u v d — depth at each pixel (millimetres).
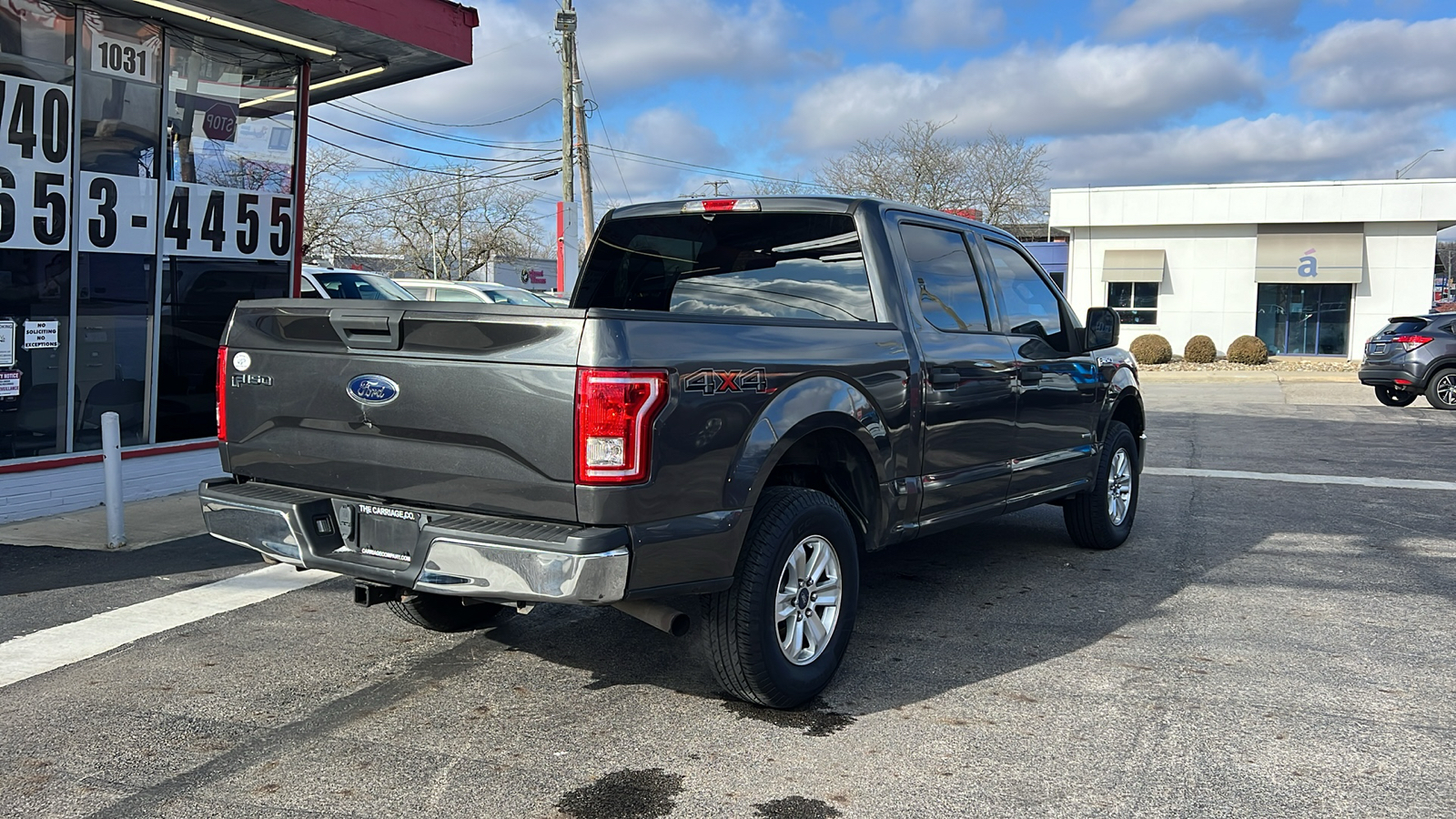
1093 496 6332
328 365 3721
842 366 4043
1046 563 6270
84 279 7695
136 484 7945
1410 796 3203
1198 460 10875
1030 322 5699
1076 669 4375
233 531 3949
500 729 3713
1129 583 5797
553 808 3111
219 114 8539
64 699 3975
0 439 7242
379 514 3689
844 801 3170
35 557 6164
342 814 3062
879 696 4051
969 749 3551
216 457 8625
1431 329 16906
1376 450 11797
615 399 3162
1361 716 3850
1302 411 16594
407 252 49500
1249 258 31328
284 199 9133
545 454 3229
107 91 7723
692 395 3375
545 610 5223
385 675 4258
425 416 3465
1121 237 32281
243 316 4055
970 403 4895
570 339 3201
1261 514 7883
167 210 8219
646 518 3270
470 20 9102
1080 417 6043
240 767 3379
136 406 8141
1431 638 4812
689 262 5059
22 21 7172
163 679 4199
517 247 52438
